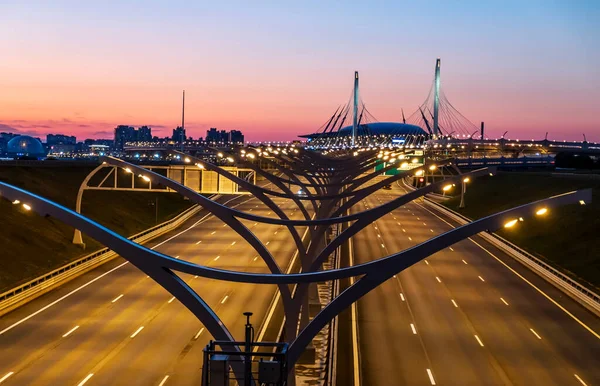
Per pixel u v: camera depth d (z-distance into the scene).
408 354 39.00
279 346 21.34
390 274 23.12
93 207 101.81
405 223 107.94
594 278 67.38
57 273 62.75
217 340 22.64
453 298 54.72
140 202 117.25
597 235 83.06
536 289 59.47
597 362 38.56
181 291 22.84
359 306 51.00
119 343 39.75
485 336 43.47
